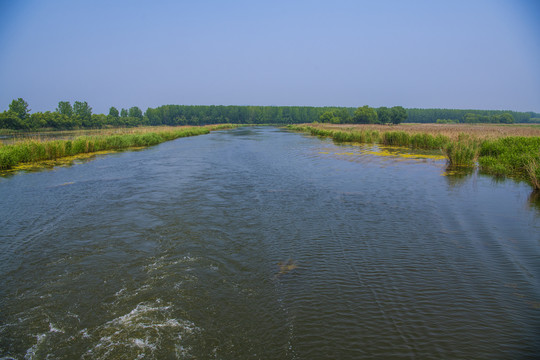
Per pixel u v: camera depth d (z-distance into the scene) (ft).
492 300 19.38
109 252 26.55
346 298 19.83
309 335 16.67
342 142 128.57
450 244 27.30
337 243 27.91
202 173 61.41
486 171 59.72
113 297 20.22
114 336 16.76
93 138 106.01
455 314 18.16
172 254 26.11
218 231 30.99
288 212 36.63
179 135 170.40
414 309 18.66
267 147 111.65
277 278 22.34
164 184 51.62
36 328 17.42
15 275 22.98
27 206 39.52
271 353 15.48
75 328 17.40
